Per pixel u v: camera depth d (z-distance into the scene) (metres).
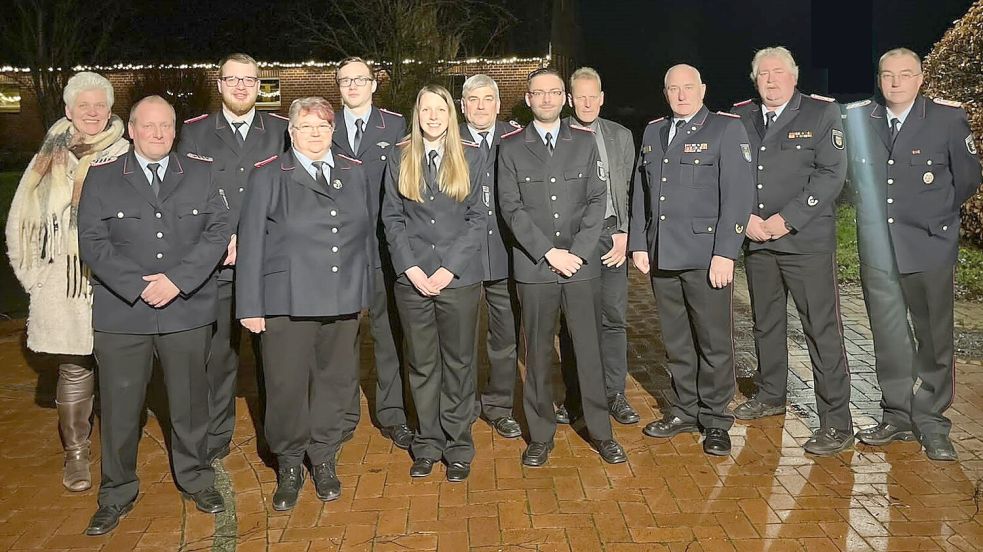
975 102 8.62
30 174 4.18
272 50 24.58
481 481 4.32
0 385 6.25
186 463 4.12
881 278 4.58
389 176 4.32
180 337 3.99
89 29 22.64
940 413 4.58
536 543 3.66
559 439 4.88
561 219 4.37
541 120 4.39
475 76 4.70
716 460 4.50
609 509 3.96
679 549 3.57
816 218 4.54
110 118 4.27
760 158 4.63
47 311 4.19
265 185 4.01
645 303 8.88
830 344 4.58
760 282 4.92
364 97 4.79
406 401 5.53
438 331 4.36
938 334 4.49
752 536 3.66
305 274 4.00
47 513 4.14
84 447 4.48
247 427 5.23
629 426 5.08
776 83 4.53
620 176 5.07
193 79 23.08
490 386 5.05
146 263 3.89
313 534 3.81
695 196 4.52
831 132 4.48
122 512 4.05
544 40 22.36
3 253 13.12
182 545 3.77
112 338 3.89
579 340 4.48
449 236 4.23
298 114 4.00
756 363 6.44
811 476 4.25
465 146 4.32
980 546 3.53
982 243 9.20
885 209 4.48
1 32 21.03
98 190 3.89
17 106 26.25
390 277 4.86
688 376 4.85
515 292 4.91
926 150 4.36
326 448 4.30
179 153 4.21
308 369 4.19
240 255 4.02
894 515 3.81
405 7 16.05
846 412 4.59
